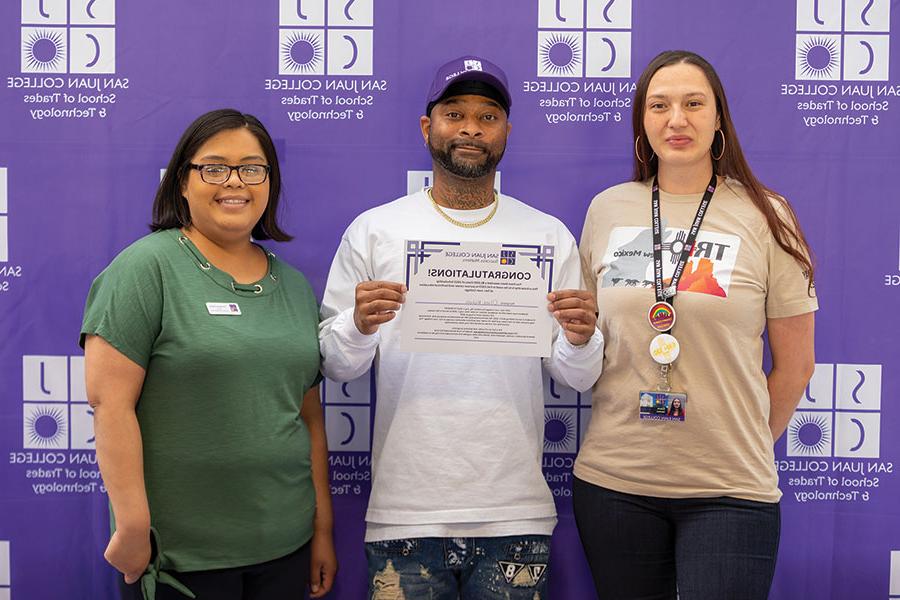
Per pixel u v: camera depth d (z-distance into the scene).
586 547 1.74
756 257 1.63
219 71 1.98
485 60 1.81
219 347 1.45
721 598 1.57
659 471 1.63
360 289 1.57
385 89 1.99
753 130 1.99
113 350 1.41
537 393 1.74
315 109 1.99
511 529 1.64
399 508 1.64
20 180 1.99
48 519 2.02
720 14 1.97
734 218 1.65
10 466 2.02
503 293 1.62
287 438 1.54
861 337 1.99
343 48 1.98
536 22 1.97
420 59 1.98
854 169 1.99
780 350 1.72
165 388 1.46
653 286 1.63
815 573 2.02
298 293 1.66
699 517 1.62
